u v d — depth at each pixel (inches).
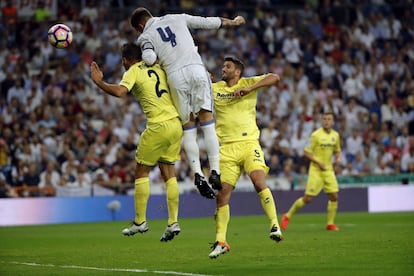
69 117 1472.7
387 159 1625.2
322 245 776.3
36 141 1391.5
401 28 1891.0
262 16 1793.8
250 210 1450.5
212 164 613.9
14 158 1371.8
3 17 1569.9
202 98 604.7
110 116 1478.8
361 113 1663.4
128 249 779.4
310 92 1691.7
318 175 1034.1
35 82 1505.9
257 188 652.1
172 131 610.5
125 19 1667.1
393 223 1127.0
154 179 1405.0
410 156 1637.6
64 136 1427.2
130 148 1445.6
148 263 641.6
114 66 1584.6
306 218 1307.8
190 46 610.2
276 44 1764.3
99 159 1411.2
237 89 655.8
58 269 610.5
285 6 1872.5
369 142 1624.0
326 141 1043.9
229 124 668.1
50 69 1565.0
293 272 564.7
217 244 631.2
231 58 676.1
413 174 1571.1
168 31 610.2
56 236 987.3
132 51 624.7
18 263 664.4
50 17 1587.1
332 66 1761.8
